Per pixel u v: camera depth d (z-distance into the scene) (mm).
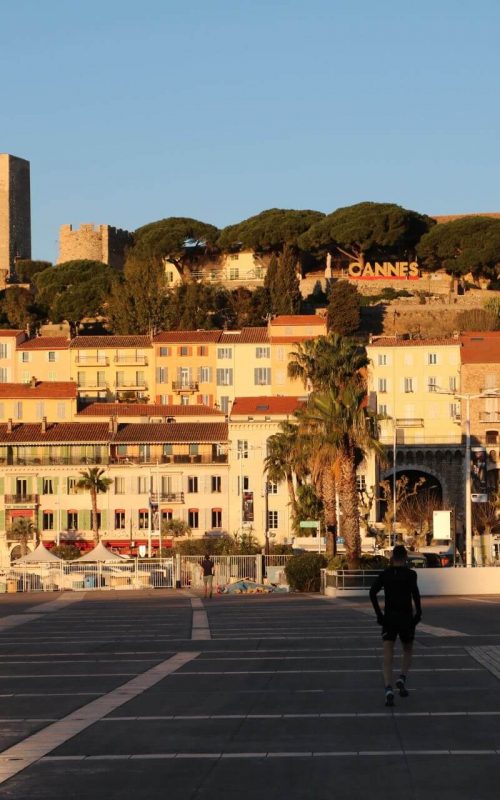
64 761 31984
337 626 80812
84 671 54500
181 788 28594
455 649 60844
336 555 156000
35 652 65062
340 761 31281
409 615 42062
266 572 165250
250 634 75000
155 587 166500
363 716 38375
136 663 57688
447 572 125062
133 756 32500
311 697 43625
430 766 30406
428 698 42250
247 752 32781
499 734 34562
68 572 165000
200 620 89688
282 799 27359
